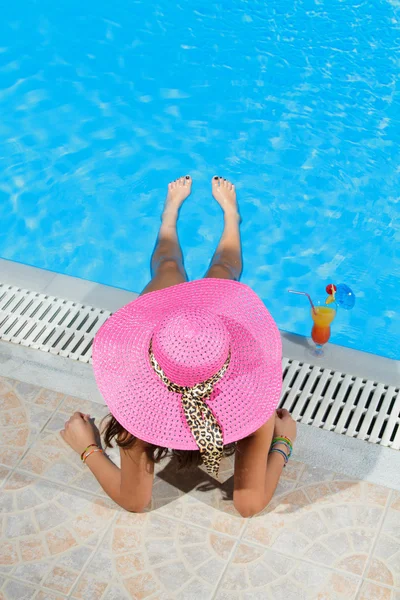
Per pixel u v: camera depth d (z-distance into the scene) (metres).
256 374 2.08
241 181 4.17
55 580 2.46
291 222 3.99
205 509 2.64
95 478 2.73
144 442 2.21
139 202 4.11
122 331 2.14
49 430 2.88
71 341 3.23
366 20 5.14
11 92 4.69
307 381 3.09
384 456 2.81
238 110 4.57
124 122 4.51
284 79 4.75
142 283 3.78
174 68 4.83
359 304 3.67
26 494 2.68
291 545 2.55
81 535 2.57
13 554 2.52
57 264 3.84
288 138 4.41
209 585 2.45
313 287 3.74
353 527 2.60
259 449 2.24
